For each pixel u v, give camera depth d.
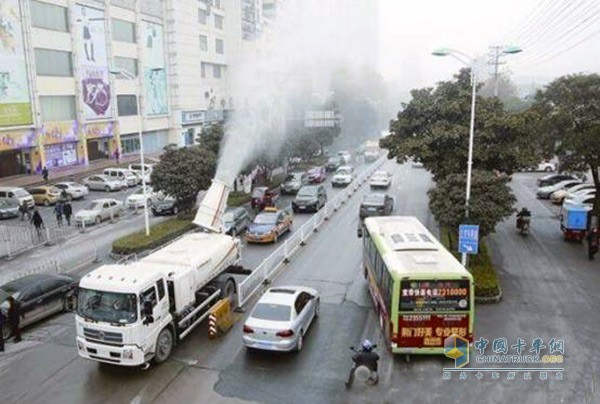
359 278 21.38
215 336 15.92
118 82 55.62
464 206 20.16
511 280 20.84
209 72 71.75
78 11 48.56
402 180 48.62
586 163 27.77
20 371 14.05
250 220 31.17
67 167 49.50
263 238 26.78
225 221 27.53
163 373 13.83
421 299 13.96
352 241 27.14
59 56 47.25
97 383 13.38
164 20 62.50
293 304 14.95
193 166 30.38
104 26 52.44
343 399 12.59
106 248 26.28
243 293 18.52
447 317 14.02
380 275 16.44
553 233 28.30
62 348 15.41
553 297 18.98
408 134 26.64
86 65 50.19
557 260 23.47
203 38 68.81
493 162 24.33
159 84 62.34
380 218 20.42
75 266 23.11
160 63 62.34
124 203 36.56
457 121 25.33
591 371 13.83
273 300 15.16
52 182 43.38
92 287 13.55
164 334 14.45
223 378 13.56
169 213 33.78
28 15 42.69
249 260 24.08
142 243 24.97
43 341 15.89
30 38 43.09
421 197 39.44
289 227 29.97
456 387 13.12
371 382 13.14
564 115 26.73
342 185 45.69
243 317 17.45
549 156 28.52
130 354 13.17
